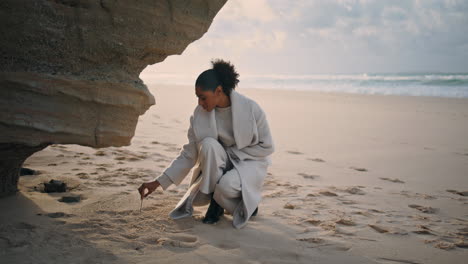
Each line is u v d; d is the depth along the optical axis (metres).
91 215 2.99
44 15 2.45
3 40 2.42
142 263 2.32
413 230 3.10
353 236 2.93
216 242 2.70
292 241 2.78
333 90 26.05
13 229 2.59
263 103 14.77
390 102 16.05
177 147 5.99
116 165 4.66
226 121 3.09
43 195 3.35
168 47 2.78
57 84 2.49
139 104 2.77
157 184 3.04
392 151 6.57
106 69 2.67
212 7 2.83
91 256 2.35
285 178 4.68
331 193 4.04
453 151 6.65
